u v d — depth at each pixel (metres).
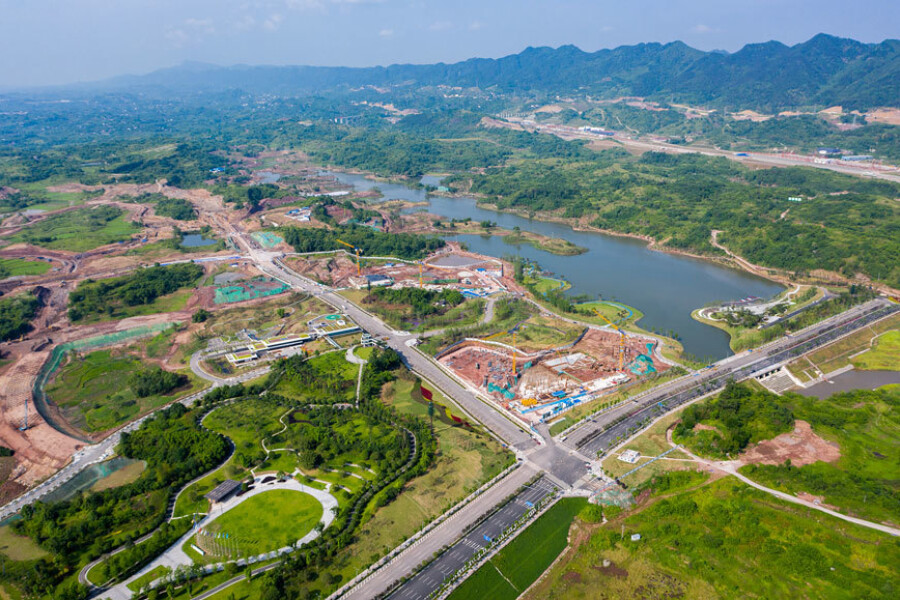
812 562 177.75
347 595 172.50
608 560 186.00
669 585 175.88
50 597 172.88
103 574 177.88
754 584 173.75
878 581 169.62
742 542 188.25
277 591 169.25
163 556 187.00
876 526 190.88
